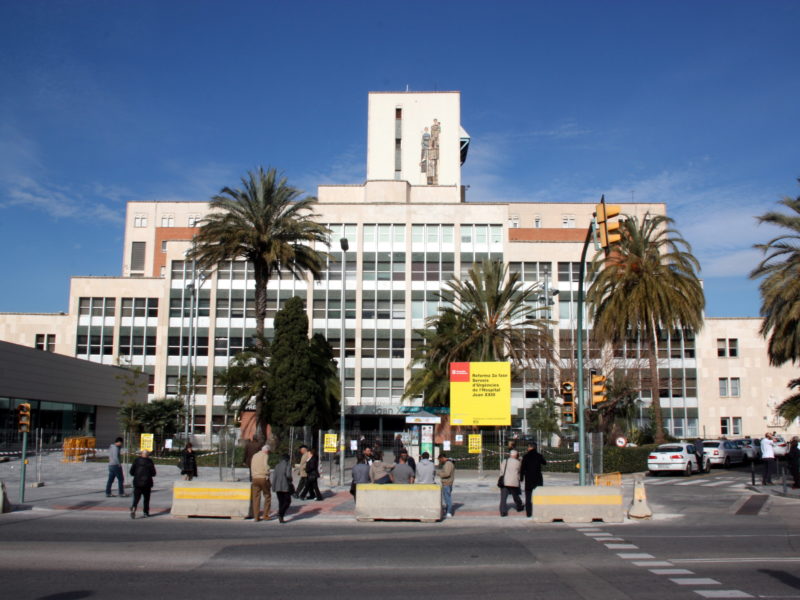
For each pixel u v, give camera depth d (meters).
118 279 68.12
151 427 42.91
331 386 45.25
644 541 14.71
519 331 40.66
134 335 67.25
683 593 9.84
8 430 38.84
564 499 18.30
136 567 11.73
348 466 36.81
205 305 65.44
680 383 65.94
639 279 39.50
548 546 14.16
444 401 44.31
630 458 36.34
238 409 46.34
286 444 38.47
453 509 20.92
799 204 34.69
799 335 34.50
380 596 9.73
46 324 69.12
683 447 35.91
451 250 64.94
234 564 12.11
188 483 19.02
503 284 63.38
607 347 53.16
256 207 40.03
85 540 14.62
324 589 10.18
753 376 66.06
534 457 19.41
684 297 38.91
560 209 85.81
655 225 41.16
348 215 65.50
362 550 13.69
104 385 55.12
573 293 63.84
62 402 48.66
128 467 35.06
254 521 18.34
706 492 26.53
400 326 63.72
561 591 10.02
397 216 65.50
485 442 36.75
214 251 39.94
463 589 10.18
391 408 61.84
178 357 64.88
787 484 28.88
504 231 65.12
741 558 12.55
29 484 27.08
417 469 20.69
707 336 66.62
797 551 13.29
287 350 41.59
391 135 84.50
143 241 87.38
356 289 64.31
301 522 18.34
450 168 84.00
